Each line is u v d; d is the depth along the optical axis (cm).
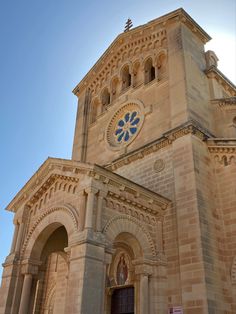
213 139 2323
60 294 2544
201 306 1744
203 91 2716
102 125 3322
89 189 1769
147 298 1855
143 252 1933
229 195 2161
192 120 2361
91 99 3700
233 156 2253
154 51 3100
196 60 2842
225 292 1877
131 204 1972
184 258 1936
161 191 2314
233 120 2636
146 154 2573
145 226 2020
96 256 1600
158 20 3122
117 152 2934
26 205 2256
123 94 3219
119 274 2406
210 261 1889
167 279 1970
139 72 3197
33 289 2009
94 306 1495
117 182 1898
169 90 2702
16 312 1912
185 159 2230
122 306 2298
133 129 2930
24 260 2022
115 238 1805
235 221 2064
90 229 1656
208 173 2244
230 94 3084
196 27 3012
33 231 2098
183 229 2022
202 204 2055
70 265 1606
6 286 1973
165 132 2477
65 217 1853
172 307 1877
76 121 3694
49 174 2091
